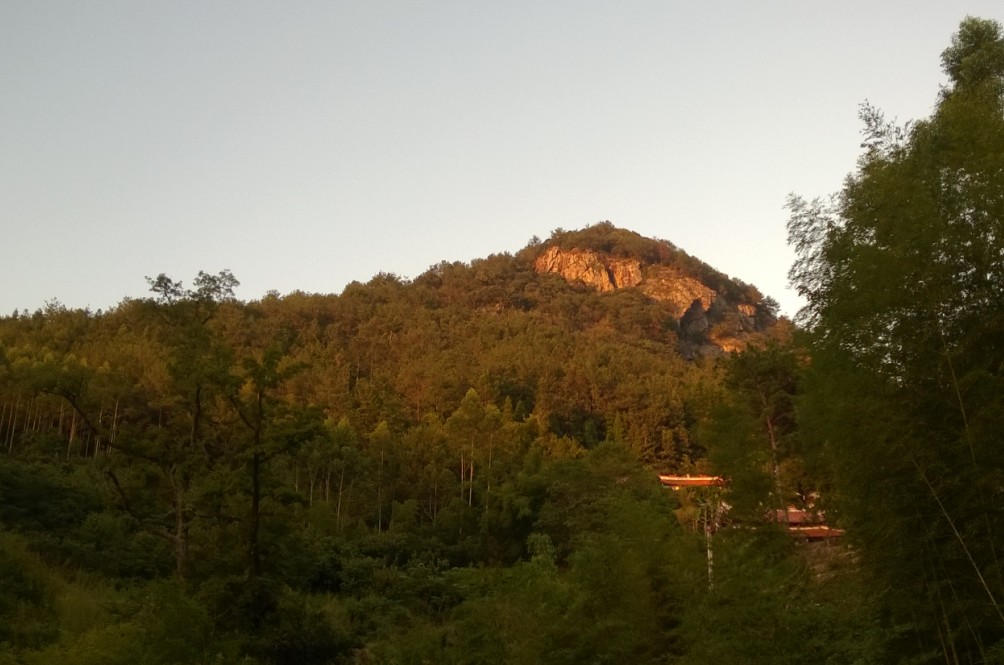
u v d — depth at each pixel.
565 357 85.62
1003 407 6.82
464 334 97.94
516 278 136.12
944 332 7.30
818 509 11.72
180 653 12.09
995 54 12.65
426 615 29.50
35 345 66.50
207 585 15.59
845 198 9.62
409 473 49.31
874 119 9.74
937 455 7.18
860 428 7.65
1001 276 7.14
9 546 20.08
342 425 49.94
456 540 42.41
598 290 135.38
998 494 6.84
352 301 108.88
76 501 29.69
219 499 16.72
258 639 15.77
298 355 83.31
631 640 12.69
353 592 30.41
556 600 13.70
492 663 13.73
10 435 49.50
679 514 26.00
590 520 34.22
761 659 8.98
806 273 9.73
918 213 7.36
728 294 141.75
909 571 7.52
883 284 7.49
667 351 106.31
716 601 10.05
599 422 70.81
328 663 17.41
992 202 7.11
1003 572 6.82
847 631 9.21
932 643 7.86
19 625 15.46
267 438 16.72
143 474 18.77
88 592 20.56
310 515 39.03
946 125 8.61
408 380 75.06
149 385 52.16
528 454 46.00
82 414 19.09
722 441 14.76
